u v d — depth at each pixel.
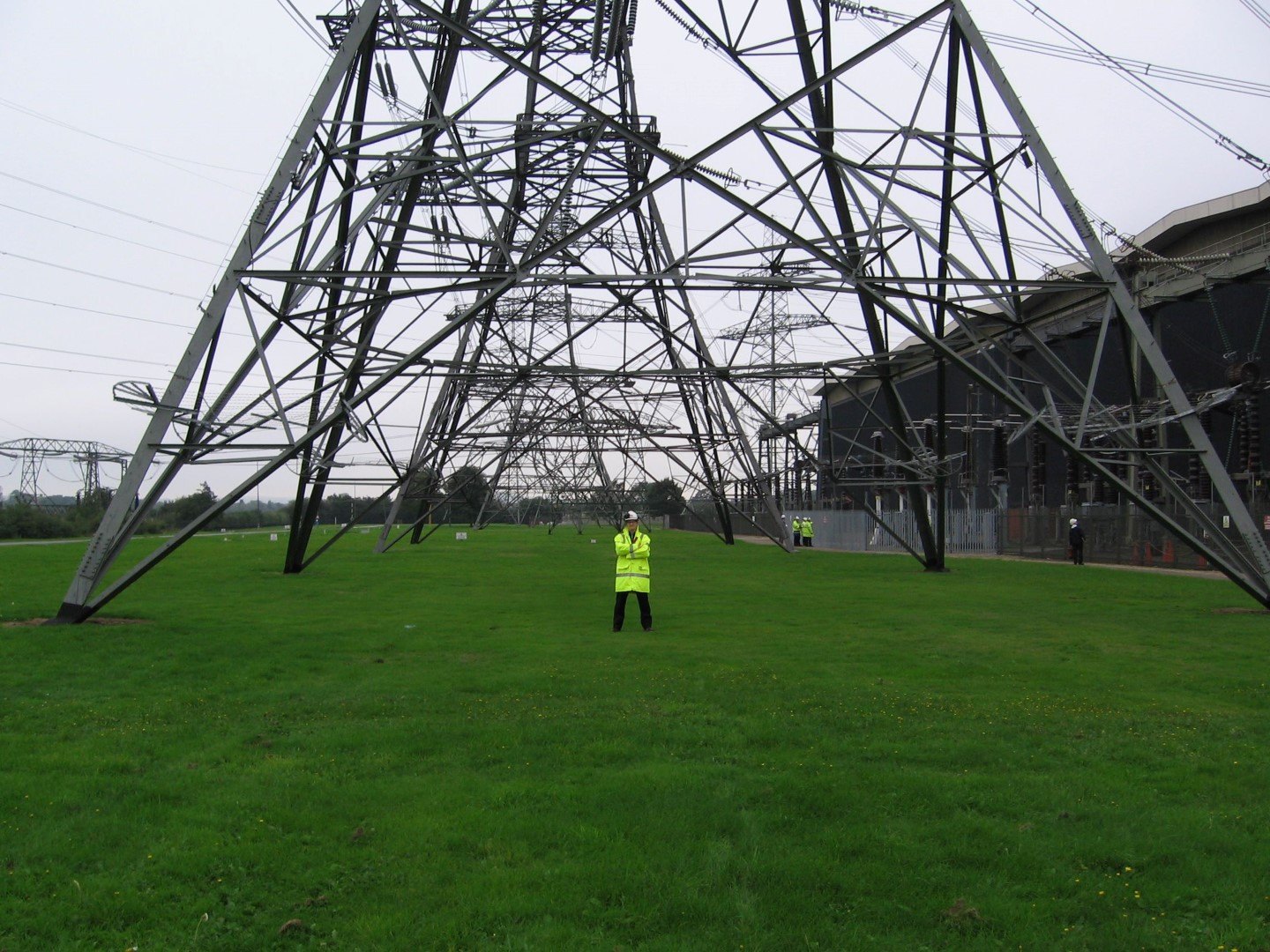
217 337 19.22
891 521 55.19
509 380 43.38
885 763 8.59
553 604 22.25
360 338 24.59
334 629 17.36
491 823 6.88
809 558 43.06
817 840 6.62
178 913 5.57
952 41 22.81
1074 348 56.47
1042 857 6.34
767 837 6.67
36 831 6.75
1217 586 27.69
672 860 6.24
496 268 28.16
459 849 6.49
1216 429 49.47
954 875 6.04
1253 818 7.14
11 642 15.45
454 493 56.62
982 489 69.56
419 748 9.02
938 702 11.14
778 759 8.67
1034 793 7.66
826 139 24.69
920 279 19.70
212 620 18.72
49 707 10.84
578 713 10.52
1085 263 20.56
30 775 8.09
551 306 51.44
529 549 50.25
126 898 5.69
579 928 5.36
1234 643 16.09
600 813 7.14
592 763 8.54
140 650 14.80
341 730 9.72
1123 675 12.95
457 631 17.30
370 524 135.50
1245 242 43.62
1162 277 45.41
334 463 31.05
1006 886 5.93
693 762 8.61
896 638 16.53
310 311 19.97
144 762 8.56
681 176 19.56
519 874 6.01
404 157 21.67
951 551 53.19
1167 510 41.06
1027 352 57.31
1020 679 12.68
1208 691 11.94
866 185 20.34
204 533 85.81
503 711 10.61
